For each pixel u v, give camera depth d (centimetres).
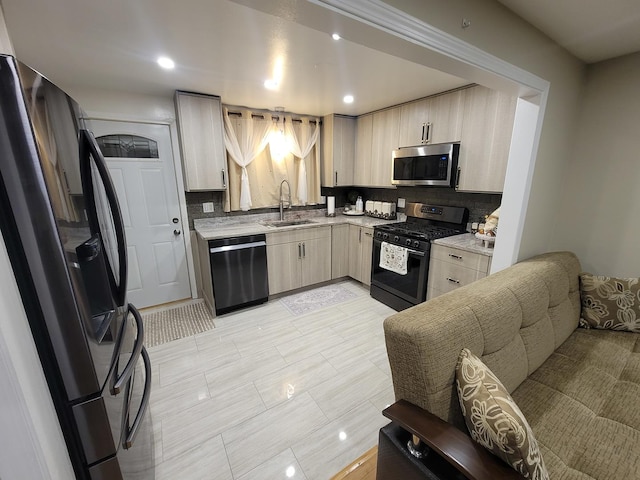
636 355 159
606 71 194
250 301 317
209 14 138
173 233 320
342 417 173
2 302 58
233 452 151
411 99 295
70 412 79
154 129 289
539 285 158
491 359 124
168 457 148
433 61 123
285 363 223
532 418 122
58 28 149
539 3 130
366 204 410
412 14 103
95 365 80
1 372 56
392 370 114
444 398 105
